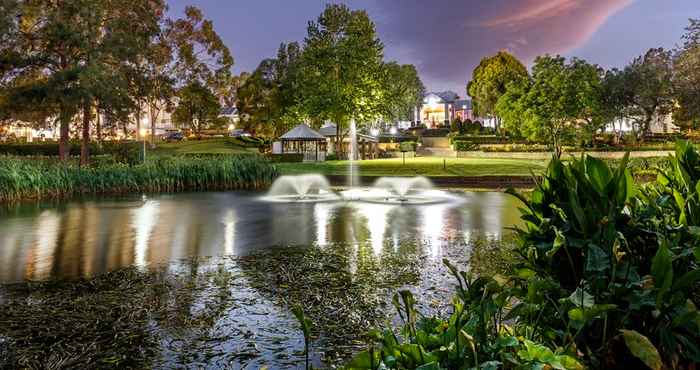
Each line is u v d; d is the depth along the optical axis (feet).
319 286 17.81
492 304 5.44
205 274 19.99
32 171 59.31
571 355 4.90
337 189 71.61
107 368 11.01
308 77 137.18
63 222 37.50
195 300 16.20
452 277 18.99
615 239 5.24
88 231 32.81
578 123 128.57
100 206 49.24
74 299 16.49
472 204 49.67
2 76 88.28
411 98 264.52
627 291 5.08
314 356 11.45
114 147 99.35
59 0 91.86
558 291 5.69
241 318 14.26
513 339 4.82
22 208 47.62
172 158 83.46
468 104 307.37
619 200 5.73
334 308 15.11
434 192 66.13
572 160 6.19
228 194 62.95
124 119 93.04
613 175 5.78
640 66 140.46
